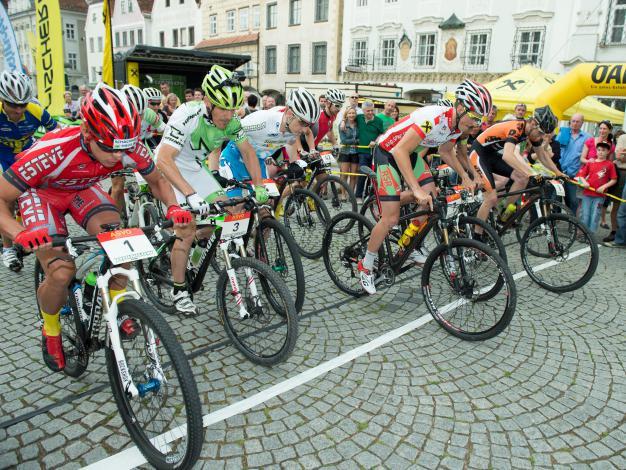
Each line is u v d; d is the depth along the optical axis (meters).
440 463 2.03
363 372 2.71
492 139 4.52
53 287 2.16
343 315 3.47
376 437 2.18
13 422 2.22
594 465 2.04
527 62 16.61
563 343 3.13
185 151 3.20
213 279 4.06
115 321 1.92
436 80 19.08
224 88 2.79
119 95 1.87
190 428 1.75
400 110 13.53
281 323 2.97
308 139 5.24
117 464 1.98
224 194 3.35
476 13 17.53
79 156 2.08
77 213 2.38
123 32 38.16
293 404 2.40
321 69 23.80
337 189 5.54
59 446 2.08
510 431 2.25
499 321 2.95
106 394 2.45
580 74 7.05
